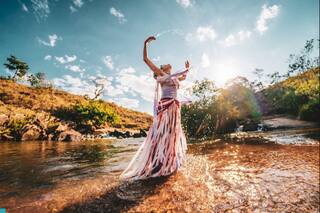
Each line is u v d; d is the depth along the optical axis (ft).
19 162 13.51
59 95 130.72
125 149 21.81
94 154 17.52
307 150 14.98
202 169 10.05
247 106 60.29
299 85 66.64
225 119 47.37
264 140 21.91
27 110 72.13
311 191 7.51
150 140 9.30
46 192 7.43
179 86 10.27
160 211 5.89
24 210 5.99
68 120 74.69
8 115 47.88
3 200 6.73
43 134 39.58
